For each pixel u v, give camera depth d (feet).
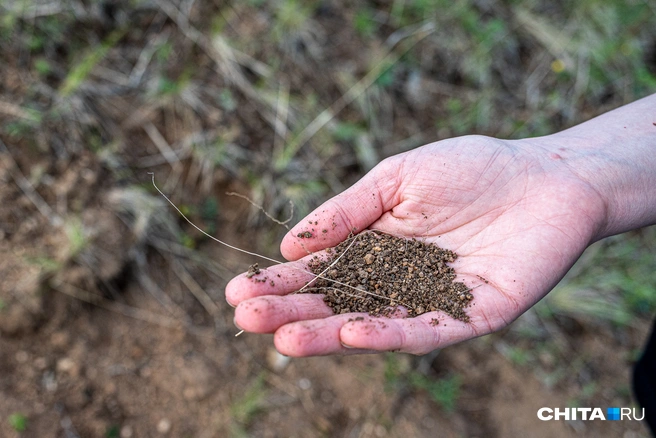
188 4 1.98
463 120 2.05
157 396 1.65
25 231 1.68
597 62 2.18
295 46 1.99
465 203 1.38
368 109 1.98
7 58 1.80
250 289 1.27
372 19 2.09
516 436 1.77
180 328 1.73
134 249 1.75
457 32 2.13
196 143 1.86
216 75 1.93
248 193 1.87
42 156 1.74
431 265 1.36
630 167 1.38
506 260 1.33
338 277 1.34
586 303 1.94
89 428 1.59
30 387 1.59
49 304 1.65
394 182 1.40
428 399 1.76
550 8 2.27
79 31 1.89
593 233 1.35
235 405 1.67
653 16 2.33
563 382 1.86
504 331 1.89
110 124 1.83
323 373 1.74
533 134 2.08
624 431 1.81
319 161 1.92
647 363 1.48
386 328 1.21
